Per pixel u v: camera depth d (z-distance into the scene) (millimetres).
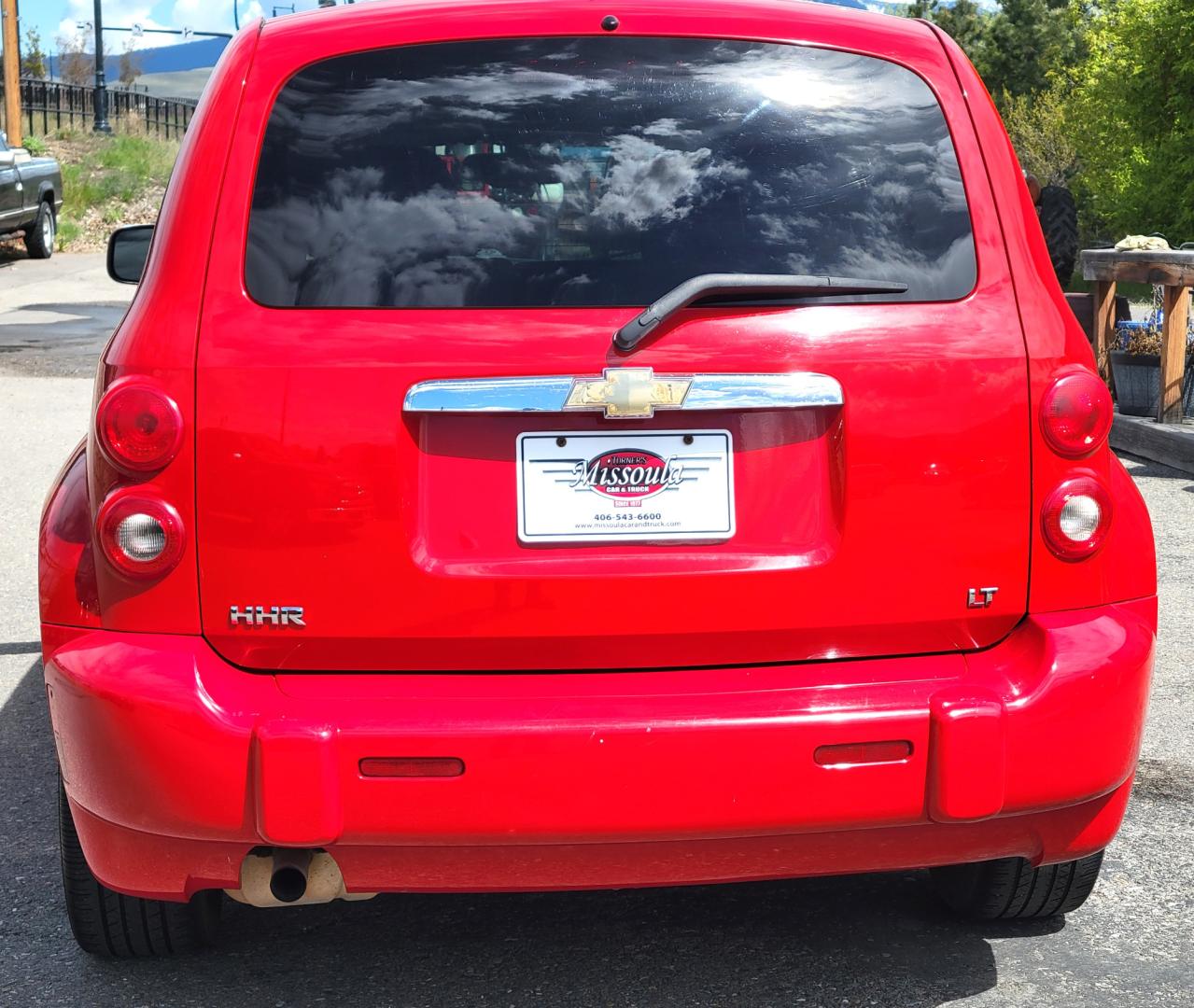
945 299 2748
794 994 3062
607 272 2674
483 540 2641
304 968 3195
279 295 2650
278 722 2537
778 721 2576
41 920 3428
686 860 2641
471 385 2607
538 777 2547
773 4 2951
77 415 10914
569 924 3402
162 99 46719
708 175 2746
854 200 2771
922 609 2721
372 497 2602
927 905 3498
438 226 2689
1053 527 2752
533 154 2734
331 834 2535
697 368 2637
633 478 2654
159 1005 3029
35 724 4801
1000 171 2865
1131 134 27875
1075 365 2775
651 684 2650
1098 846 2891
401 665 2650
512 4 2877
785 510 2693
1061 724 2688
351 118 2758
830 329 2686
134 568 2615
